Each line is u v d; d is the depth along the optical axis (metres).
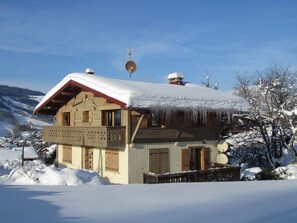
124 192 7.78
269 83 23.19
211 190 8.12
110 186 9.23
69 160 20.50
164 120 16.61
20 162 22.97
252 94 24.88
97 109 17.69
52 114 22.72
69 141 18.42
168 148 16.75
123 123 15.91
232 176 16.64
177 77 21.81
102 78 17.38
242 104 18.55
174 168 16.86
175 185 9.45
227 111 17.55
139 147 15.85
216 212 5.50
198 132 17.81
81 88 18.41
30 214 5.33
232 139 24.58
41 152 28.50
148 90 15.86
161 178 14.09
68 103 20.48
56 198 6.84
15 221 4.88
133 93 14.64
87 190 8.17
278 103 21.61
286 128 21.02
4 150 32.22
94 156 18.08
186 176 14.82
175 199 6.76
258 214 5.36
